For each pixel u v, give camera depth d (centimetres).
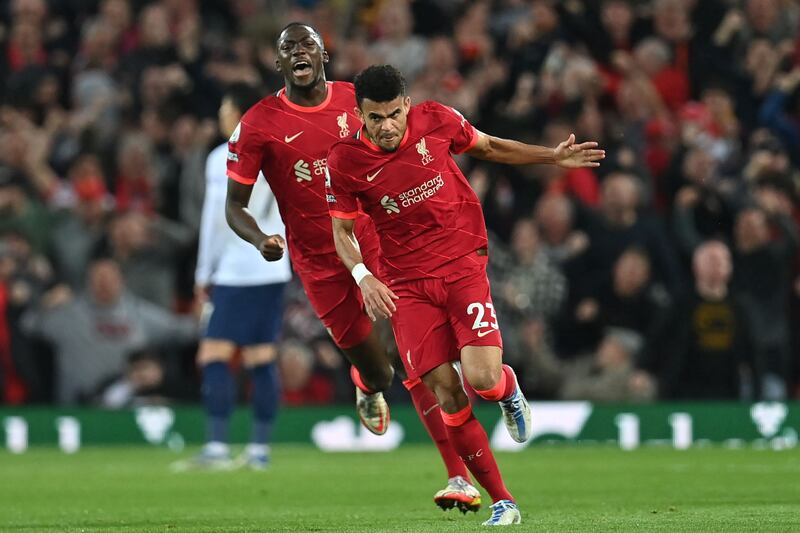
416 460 4447
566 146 2455
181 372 5588
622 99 5975
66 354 5319
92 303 5341
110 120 6272
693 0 6344
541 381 5203
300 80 2700
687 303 5222
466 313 2328
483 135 2445
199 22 6700
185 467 4081
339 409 5106
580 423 5088
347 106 2758
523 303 5250
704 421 5078
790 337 5494
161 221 5650
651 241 5350
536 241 5344
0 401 5300
